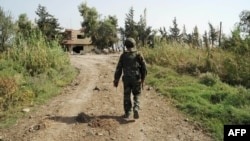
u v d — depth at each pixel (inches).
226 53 584.4
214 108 319.9
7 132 269.6
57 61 698.2
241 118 288.7
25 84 473.7
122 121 291.9
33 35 767.1
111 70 718.5
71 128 273.7
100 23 2733.8
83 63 934.4
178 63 638.5
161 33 928.9
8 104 358.9
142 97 398.9
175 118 303.0
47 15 2377.0
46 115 318.3
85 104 363.6
